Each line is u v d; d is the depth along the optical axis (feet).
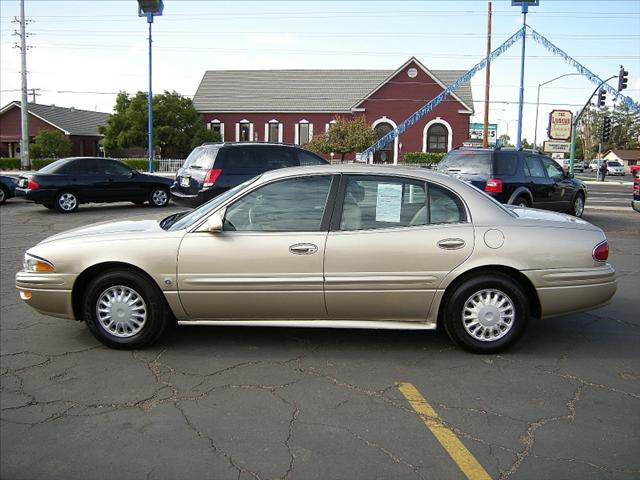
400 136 145.69
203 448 11.28
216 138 144.77
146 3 70.28
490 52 105.60
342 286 15.51
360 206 15.87
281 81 160.35
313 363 15.52
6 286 24.16
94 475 10.44
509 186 38.78
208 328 18.37
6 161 138.82
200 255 15.67
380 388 13.97
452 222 15.79
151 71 113.39
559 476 10.31
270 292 15.64
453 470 10.49
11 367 15.34
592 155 382.01
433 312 15.81
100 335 16.35
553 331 18.28
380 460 10.82
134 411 12.84
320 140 133.90
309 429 11.98
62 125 156.87
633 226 44.29
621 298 22.41
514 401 13.28
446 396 13.52
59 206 49.08
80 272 15.99
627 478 10.25
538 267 15.62
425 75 143.74
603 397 13.50
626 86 90.99
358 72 160.76
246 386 14.10
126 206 54.65
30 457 11.03
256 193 16.08
